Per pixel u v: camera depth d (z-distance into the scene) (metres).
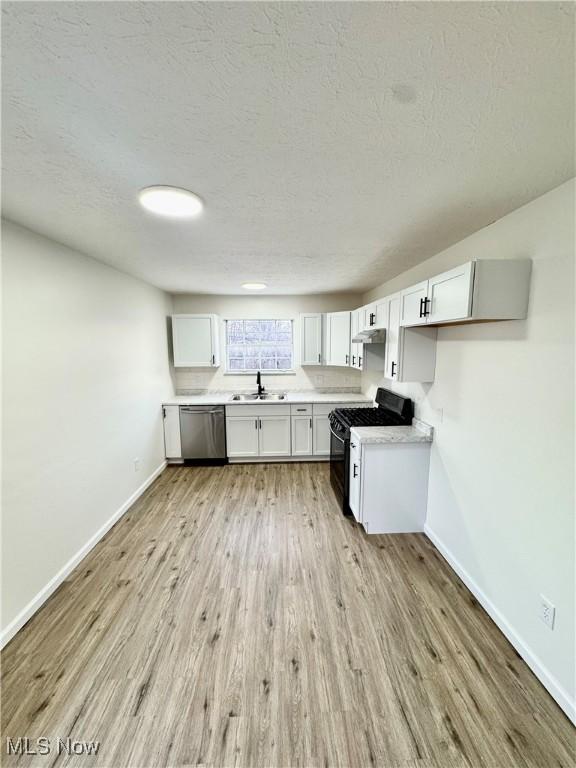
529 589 1.59
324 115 0.97
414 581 2.16
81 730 1.32
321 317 4.48
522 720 1.36
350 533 2.72
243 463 4.32
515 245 1.67
